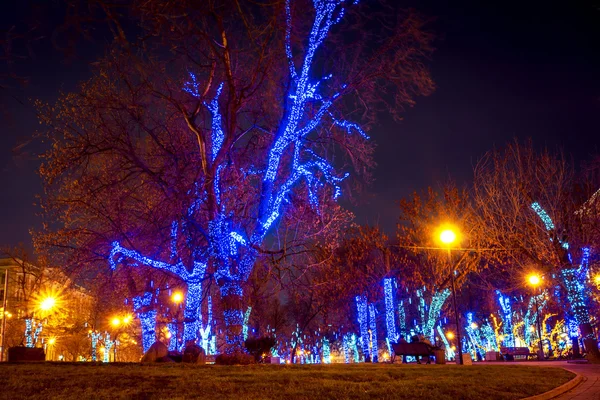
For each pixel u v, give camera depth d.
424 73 25.34
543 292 42.19
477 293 59.38
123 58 22.66
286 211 27.33
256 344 23.14
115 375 14.33
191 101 25.45
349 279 48.69
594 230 34.44
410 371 17.70
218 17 21.28
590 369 24.06
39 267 47.22
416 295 53.31
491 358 42.50
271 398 11.46
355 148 26.50
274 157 25.25
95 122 25.62
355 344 62.81
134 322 51.25
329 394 12.05
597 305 34.50
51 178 24.88
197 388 12.52
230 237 24.08
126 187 26.69
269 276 27.19
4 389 12.02
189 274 25.75
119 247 25.59
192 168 26.52
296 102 25.17
